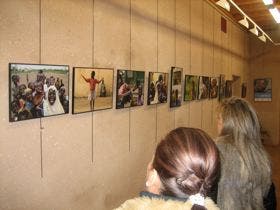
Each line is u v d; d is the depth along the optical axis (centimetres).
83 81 306
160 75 475
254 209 188
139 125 432
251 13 832
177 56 547
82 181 319
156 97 468
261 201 190
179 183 97
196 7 630
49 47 265
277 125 1134
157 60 473
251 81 1165
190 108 622
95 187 341
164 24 491
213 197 177
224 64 850
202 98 678
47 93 261
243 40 1062
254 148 185
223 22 824
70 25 290
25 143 247
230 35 900
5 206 232
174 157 98
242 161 180
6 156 231
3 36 223
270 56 1126
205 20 688
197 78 640
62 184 290
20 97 235
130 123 408
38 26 253
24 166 247
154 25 459
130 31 395
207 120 726
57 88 272
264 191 193
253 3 730
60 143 285
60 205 289
